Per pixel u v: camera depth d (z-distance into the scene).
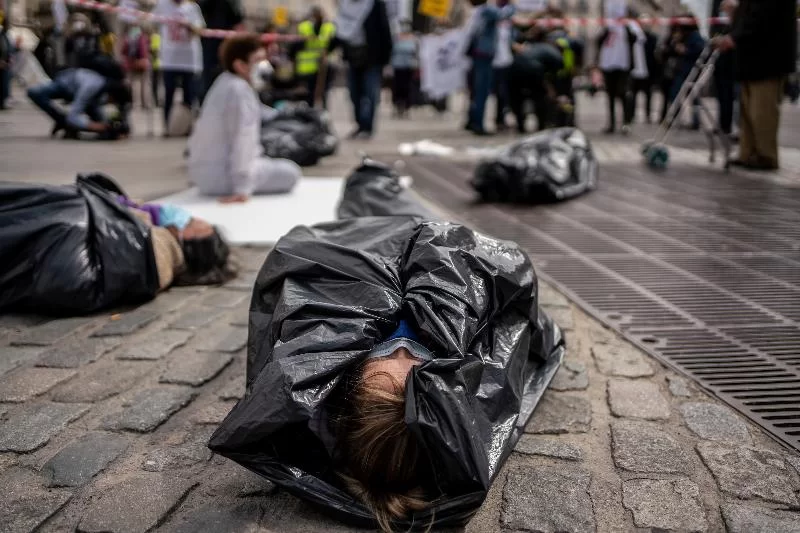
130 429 2.52
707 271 4.47
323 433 2.04
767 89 8.04
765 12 7.71
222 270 4.21
